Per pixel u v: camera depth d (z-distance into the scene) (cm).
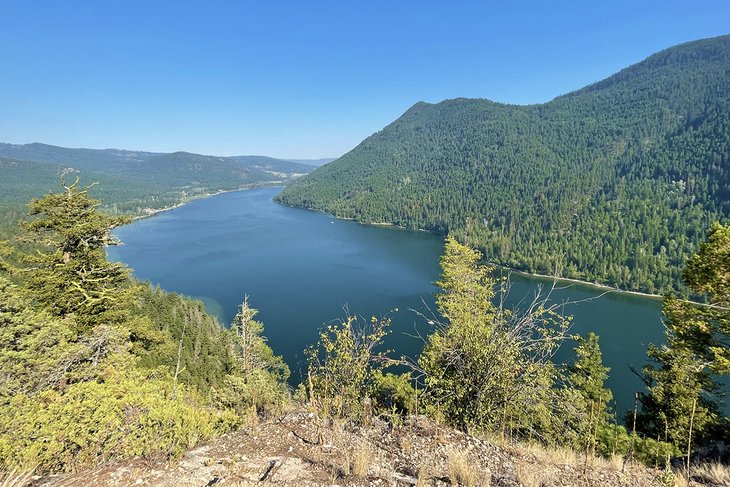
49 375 1085
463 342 814
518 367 784
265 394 1186
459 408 788
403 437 647
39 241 1583
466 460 536
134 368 1417
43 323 1212
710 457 884
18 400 643
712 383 1795
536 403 813
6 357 996
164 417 593
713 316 1296
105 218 1719
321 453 556
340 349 855
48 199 1592
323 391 814
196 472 488
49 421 557
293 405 873
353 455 525
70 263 1584
